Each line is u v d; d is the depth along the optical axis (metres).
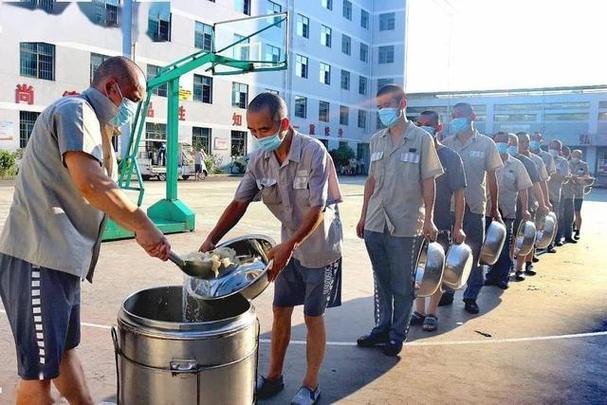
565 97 38.50
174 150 8.63
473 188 4.85
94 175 2.00
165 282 5.47
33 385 2.13
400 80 42.81
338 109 39.91
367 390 3.21
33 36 20.45
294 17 34.53
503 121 40.69
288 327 3.10
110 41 23.03
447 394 3.19
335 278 3.02
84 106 2.06
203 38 27.61
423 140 3.69
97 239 2.30
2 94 19.72
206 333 1.96
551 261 7.80
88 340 3.76
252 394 2.18
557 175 8.77
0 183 17.25
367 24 42.97
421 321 4.57
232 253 2.48
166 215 8.67
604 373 3.60
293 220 2.88
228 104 29.59
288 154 2.77
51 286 2.10
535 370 3.60
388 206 3.73
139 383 2.02
